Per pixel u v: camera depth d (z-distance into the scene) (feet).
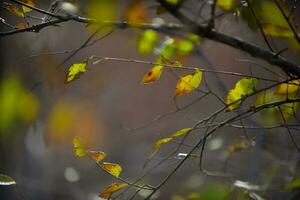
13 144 8.51
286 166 7.14
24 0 5.88
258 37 6.99
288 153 7.13
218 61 9.22
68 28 8.50
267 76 7.14
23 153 8.79
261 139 6.95
